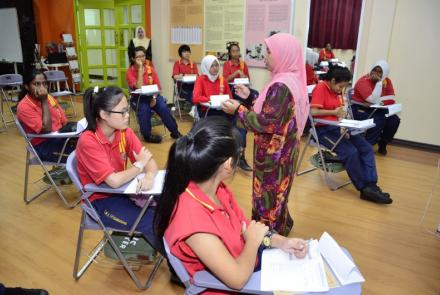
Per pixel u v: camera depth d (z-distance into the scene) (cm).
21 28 742
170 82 648
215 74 392
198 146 97
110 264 206
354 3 454
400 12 425
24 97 254
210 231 96
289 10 482
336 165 309
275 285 102
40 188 306
